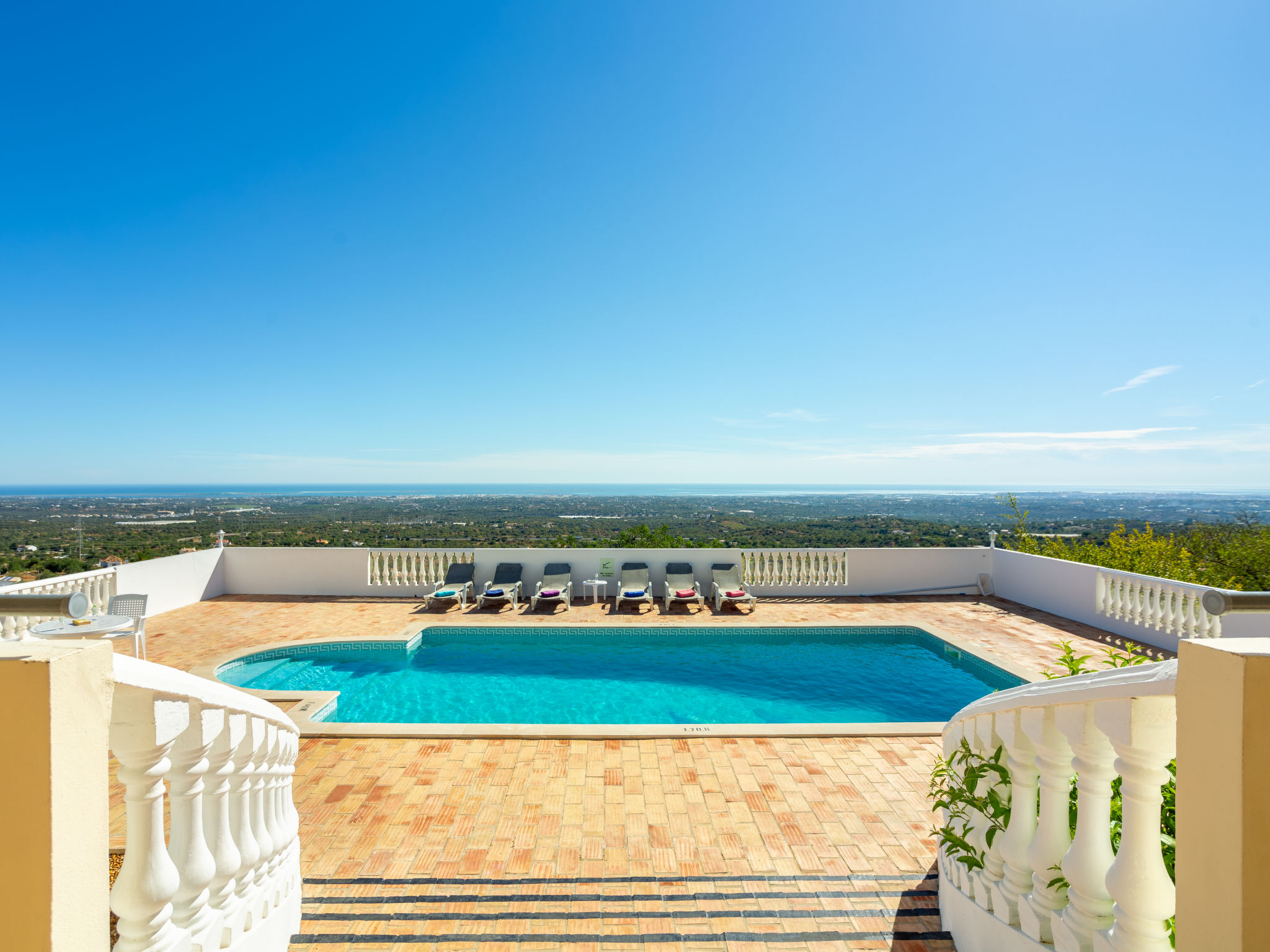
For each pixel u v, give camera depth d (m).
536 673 8.20
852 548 12.19
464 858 3.40
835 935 2.76
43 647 1.18
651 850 3.51
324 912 2.90
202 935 1.79
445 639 9.72
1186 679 1.22
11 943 1.14
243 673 8.14
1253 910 1.11
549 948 2.67
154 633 9.40
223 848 1.92
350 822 3.81
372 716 6.71
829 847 3.54
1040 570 10.82
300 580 12.41
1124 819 1.57
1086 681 1.71
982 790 2.49
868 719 6.67
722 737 5.25
